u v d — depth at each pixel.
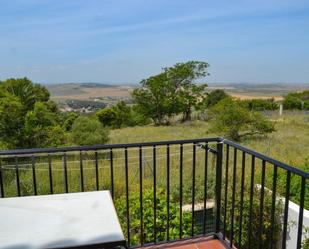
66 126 15.86
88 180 6.66
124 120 24.34
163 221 3.17
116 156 9.86
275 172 1.67
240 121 13.30
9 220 1.34
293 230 3.45
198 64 24.70
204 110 24.22
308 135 13.84
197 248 2.21
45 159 9.46
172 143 2.16
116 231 1.24
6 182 6.58
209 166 7.48
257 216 3.55
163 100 24.20
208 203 5.48
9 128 10.02
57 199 1.58
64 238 1.18
